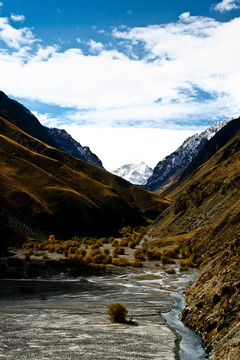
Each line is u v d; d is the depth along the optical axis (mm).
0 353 14766
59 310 25859
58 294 34156
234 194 83000
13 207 119438
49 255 73312
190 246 70062
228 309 19250
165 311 27094
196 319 22281
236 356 13742
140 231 152500
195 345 18250
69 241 106688
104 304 29109
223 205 84438
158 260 67750
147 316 25047
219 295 21766
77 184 199750
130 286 40375
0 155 171125
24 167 168375
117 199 198000
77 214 139500
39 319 22250
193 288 31406
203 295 24859
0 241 87000
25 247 91125
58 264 56375
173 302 30875
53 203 140000
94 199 188625
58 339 17609
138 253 72875
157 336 19500
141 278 47000
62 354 15117
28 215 120938
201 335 19812
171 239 87188
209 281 26625
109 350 16141
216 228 65812
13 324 20391
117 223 178875
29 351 15305
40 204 132125
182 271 53406
